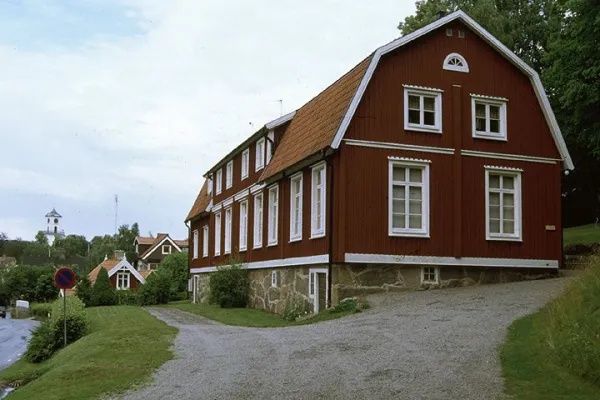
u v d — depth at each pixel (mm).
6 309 67688
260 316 23688
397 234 20406
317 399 8945
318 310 21094
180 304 38125
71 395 10469
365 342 12711
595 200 38219
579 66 27984
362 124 20422
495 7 38344
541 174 22781
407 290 20406
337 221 19984
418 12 40844
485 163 21953
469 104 21969
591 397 8109
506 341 11383
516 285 20000
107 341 15977
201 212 38438
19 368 19000
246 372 11000
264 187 27078
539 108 23031
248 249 29094
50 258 119875
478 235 21516
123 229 118062
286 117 26656
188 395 9789
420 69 21438
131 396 10070
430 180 21062
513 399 8281
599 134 29203
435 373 9797
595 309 10375
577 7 26203
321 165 21156
